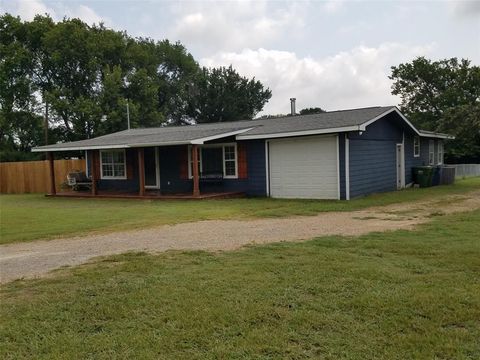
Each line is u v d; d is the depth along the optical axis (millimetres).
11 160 32781
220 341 3357
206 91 43750
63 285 4883
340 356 3072
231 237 7660
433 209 11055
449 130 19750
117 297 4383
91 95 37281
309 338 3361
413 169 19500
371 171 16000
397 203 12750
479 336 3328
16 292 4727
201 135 15828
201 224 9500
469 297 4059
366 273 4887
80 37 35469
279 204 13195
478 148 30750
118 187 20141
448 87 38094
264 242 7031
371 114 15430
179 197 15266
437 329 3445
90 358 3164
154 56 44688
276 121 18203
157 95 43562
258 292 4367
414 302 3963
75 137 37281
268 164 16000
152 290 4547
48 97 34281
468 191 16344
